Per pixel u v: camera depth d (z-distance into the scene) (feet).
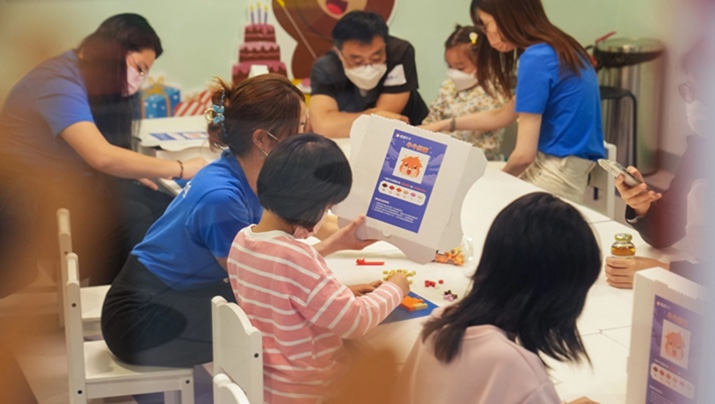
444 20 11.28
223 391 4.41
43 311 7.76
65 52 7.49
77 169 7.35
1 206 7.25
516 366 3.87
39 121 7.26
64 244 7.06
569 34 8.95
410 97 9.27
